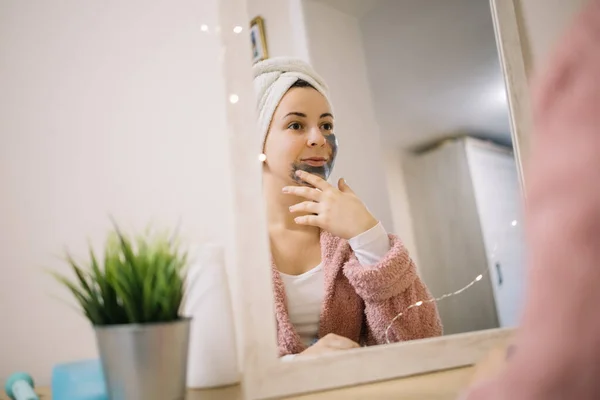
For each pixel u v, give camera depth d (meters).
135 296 0.44
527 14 0.96
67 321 0.68
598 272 0.17
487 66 0.88
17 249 0.68
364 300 0.70
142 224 0.73
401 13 0.84
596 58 0.20
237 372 0.62
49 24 0.74
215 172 0.77
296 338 0.65
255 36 0.71
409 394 0.56
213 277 0.62
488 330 0.75
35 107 0.72
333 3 0.79
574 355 0.17
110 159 0.73
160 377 0.44
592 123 0.19
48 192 0.70
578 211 0.18
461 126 0.83
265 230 0.64
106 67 0.75
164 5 0.79
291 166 0.70
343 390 0.60
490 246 0.80
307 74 0.74
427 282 0.75
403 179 0.78
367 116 0.77
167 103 0.77
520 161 0.84
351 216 0.73
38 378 0.66
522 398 0.18
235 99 0.67
